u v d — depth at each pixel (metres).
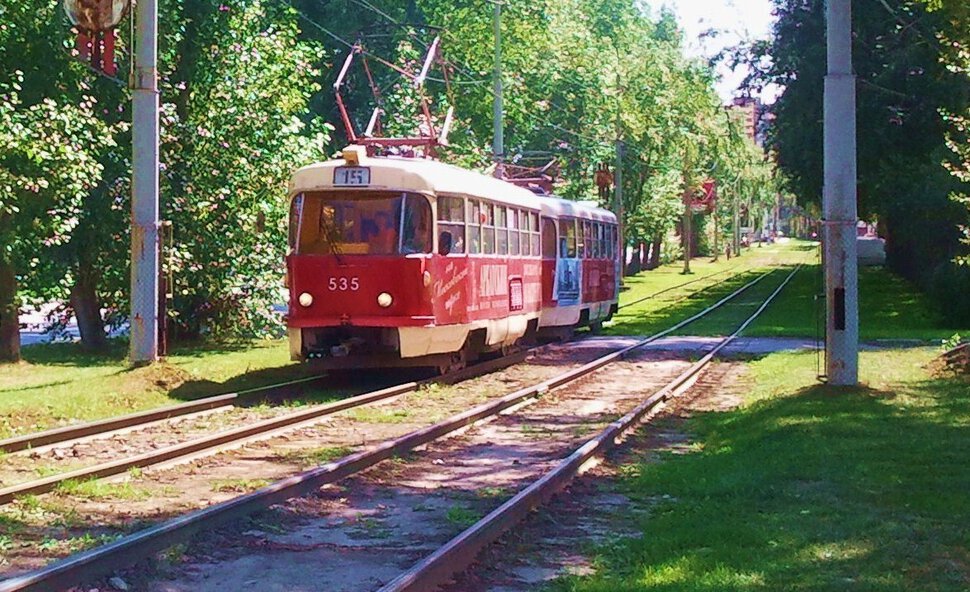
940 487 10.27
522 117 50.38
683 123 70.06
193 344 29.67
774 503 9.89
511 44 46.66
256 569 7.91
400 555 8.38
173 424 14.85
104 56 18.98
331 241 19.16
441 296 19.61
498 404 16.50
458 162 39.19
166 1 26.77
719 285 64.06
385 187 19.09
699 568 7.69
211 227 28.41
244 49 28.81
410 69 40.22
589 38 57.41
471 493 10.81
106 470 10.99
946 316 32.84
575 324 31.84
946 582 7.27
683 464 12.05
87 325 29.16
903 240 50.62
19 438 12.52
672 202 76.25
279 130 28.98
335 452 12.72
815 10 39.84
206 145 28.20
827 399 15.92
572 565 8.16
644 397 18.69
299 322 19.14
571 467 11.40
